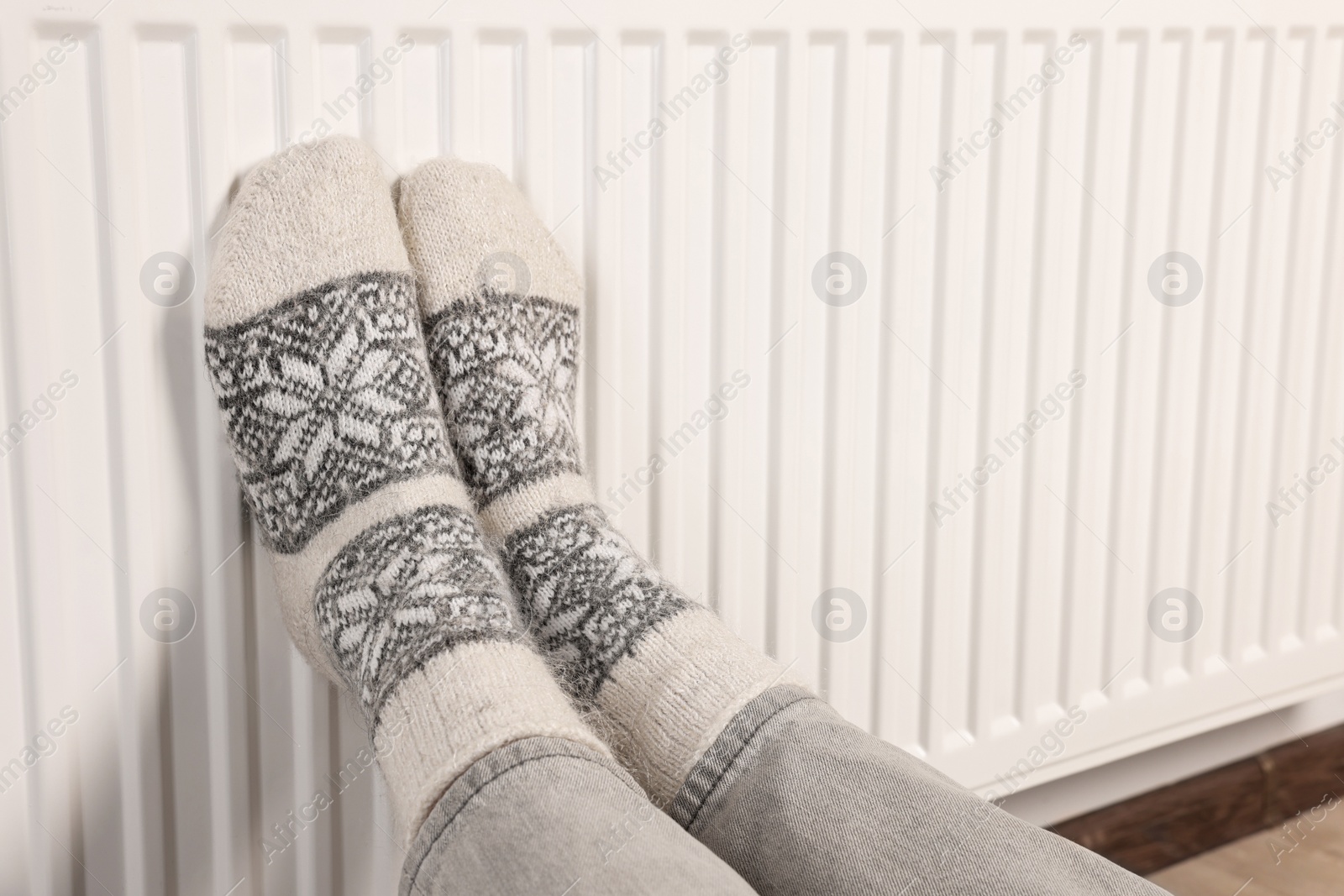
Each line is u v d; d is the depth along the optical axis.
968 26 0.85
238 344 0.70
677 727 0.63
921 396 0.90
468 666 0.58
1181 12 0.92
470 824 0.51
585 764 0.53
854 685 0.92
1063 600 0.99
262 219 0.69
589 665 0.69
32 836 0.68
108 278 0.65
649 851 0.49
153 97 0.64
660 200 0.79
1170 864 1.14
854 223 0.85
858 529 0.90
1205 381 1.01
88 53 0.62
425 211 0.76
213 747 0.73
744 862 0.60
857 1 0.81
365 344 0.73
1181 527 1.03
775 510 0.87
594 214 0.78
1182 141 0.95
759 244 0.83
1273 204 1.00
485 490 0.79
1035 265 0.92
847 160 0.83
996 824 0.56
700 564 0.85
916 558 0.93
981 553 0.94
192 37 0.64
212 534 0.71
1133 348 0.97
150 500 0.68
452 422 0.80
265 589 0.74
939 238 0.88
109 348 0.65
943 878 0.54
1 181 0.61
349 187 0.71
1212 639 1.06
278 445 0.72
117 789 0.70
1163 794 1.13
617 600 0.70
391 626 0.63
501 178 0.75
